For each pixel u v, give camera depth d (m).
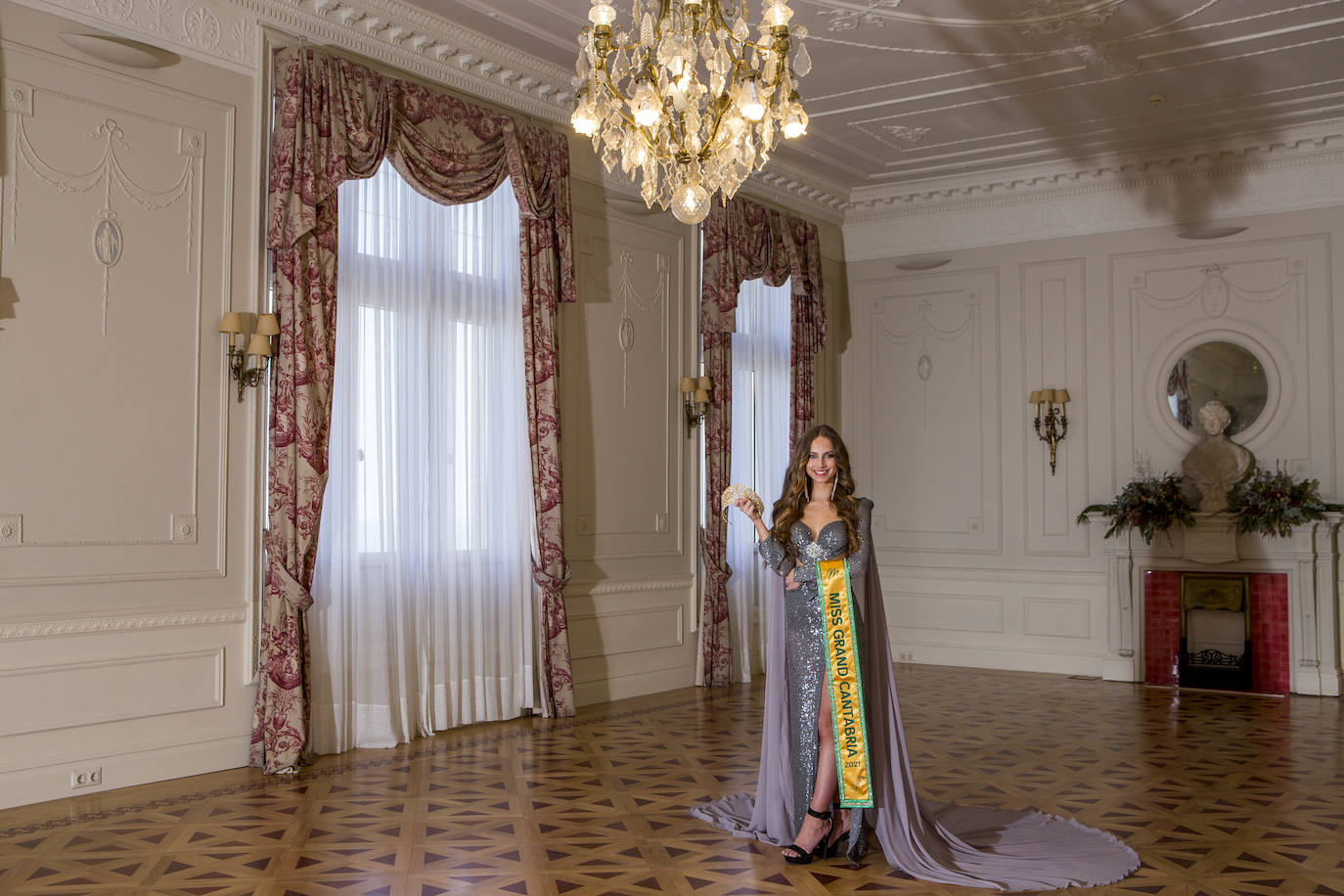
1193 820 5.04
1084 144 9.75
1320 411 9.23
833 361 11.46
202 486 5.98
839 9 6.99
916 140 9.70
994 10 7.02
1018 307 10.62
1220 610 9.48
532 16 7.12
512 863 4.36
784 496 4.62
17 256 5.29
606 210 8.67
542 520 7.67
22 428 5.28
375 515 6.79
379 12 6.77
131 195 5.73
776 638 4.73
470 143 7.28
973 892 4.04
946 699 8.66
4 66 5.26
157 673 5.75
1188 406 9.79
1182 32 7.41
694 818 5.05
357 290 6.73
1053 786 5.70
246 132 6.25
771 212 10.16
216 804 5.27
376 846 4.59
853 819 4.35
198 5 6.03
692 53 4.55
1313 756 6.49
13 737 5.20
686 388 9.21
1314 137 9.20
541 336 7.73
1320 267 9.29
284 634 6.08
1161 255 9.98
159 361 5.82
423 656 7.01
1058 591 10.28
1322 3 6.97
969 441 10.82
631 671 8.70
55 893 3.99
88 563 5.49
